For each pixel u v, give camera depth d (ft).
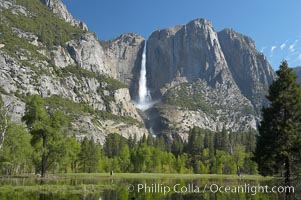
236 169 505.66
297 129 137.28
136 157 507.30
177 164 563.48
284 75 144.56
